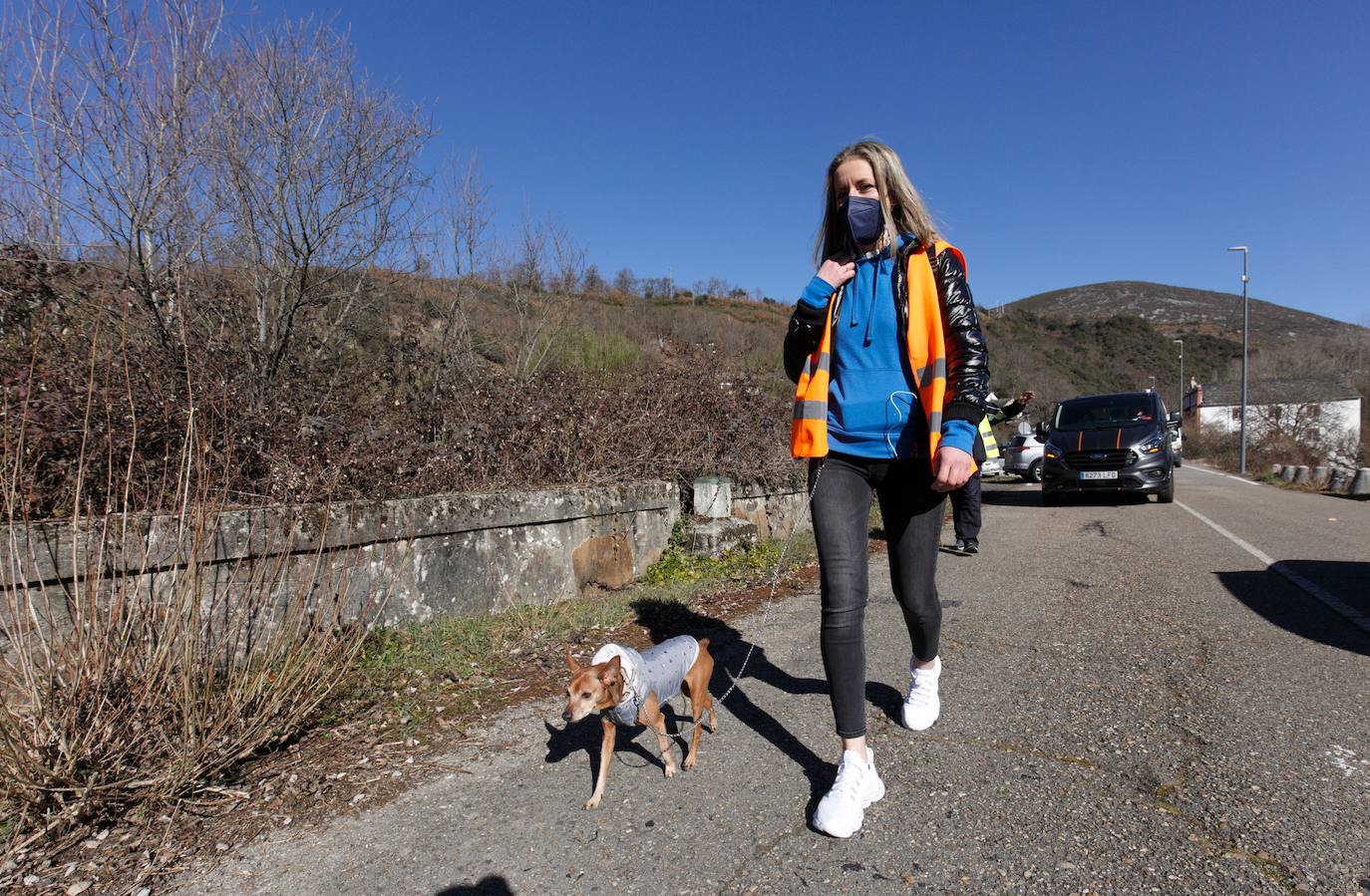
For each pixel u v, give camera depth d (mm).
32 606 2561
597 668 2480
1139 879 2082
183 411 3697
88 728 2574
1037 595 5527
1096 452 12148
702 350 8602
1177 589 5656
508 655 4098
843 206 2514
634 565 6027
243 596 3277
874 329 2494
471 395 5828
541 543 5152
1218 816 2389
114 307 4082
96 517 3246
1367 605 5031
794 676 3854
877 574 6473
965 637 4453
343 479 4410
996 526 9688
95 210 4676
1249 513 10852
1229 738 2967
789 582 6051
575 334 9922
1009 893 2045
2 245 3910
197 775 2717
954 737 3045
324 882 2209
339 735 3176
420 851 2350
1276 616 4793
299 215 5676
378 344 6715
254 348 5020
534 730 3242
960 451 2299
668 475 6848
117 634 2662
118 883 2227
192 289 4805
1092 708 3318
